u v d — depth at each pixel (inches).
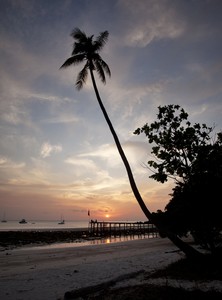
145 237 2319.1
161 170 451.5
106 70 706.2
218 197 437.4
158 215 687.7
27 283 414.9
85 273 485.4
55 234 2191.2
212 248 472.1
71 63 681.0
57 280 430.9
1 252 1002.1
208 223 466.0
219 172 445.4
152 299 278.4
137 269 510.9
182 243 459.8
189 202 464.4
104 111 607.8
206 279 366.0
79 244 1473.9
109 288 355.6
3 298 334.3
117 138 567.8
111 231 2637.8
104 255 841.5
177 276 396.2
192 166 444.5
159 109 453.4
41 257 820.6
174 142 439.5
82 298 317.7
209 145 436.5
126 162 536.7
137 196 500.7
